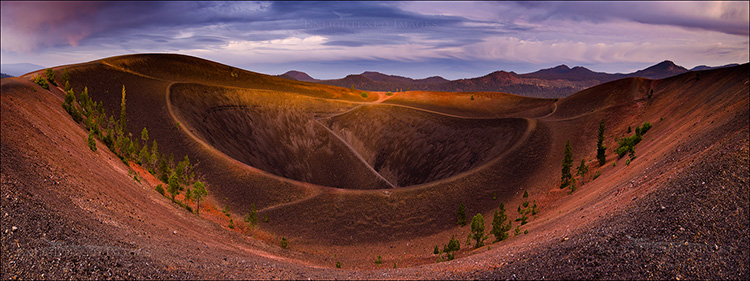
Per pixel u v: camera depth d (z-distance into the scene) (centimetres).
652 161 4547
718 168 2666
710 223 2139
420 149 11588
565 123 10419
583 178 6209
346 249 5419
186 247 2617
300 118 12288
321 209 6284
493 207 6650
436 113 12694
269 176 6894
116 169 4644
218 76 14888
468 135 11081
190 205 5238
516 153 8419
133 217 2950
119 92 9394
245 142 10338
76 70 9344
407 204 6594
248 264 2394
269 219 5950
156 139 7862
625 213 2638
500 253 2825
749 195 2286
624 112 10019
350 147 11712
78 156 3962
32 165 2822
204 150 7506
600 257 2003
